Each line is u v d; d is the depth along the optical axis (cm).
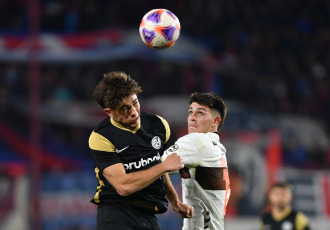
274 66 7838
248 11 8412
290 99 7512
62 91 6475
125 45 6700
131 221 1586
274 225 3084
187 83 6900
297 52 8250
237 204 5222
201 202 1677
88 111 6097
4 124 5650
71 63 6681
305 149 6631
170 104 6419
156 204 1625
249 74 7512
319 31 8675
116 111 1545
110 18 7294
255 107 7156
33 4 5344
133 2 7669
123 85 1543
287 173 5388
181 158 1554
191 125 1731
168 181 1680
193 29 7738
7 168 5116
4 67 6241
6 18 6919
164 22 1722
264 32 8294
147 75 6831
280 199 3056
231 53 7738
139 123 1612
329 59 8331
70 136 5959
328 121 7381
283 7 8719
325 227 5328
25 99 5966
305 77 7925
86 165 5631
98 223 1602
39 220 4728
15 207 4872
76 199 4984
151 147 1611
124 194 1523
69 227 4919
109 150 1570
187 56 6906
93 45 6612
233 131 5475
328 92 7806
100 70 6806
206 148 1659
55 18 7062
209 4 8206
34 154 4928
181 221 4966
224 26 8069
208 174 1667
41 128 5841
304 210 5319
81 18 7169
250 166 5347
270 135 5450
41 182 4953
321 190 5406
